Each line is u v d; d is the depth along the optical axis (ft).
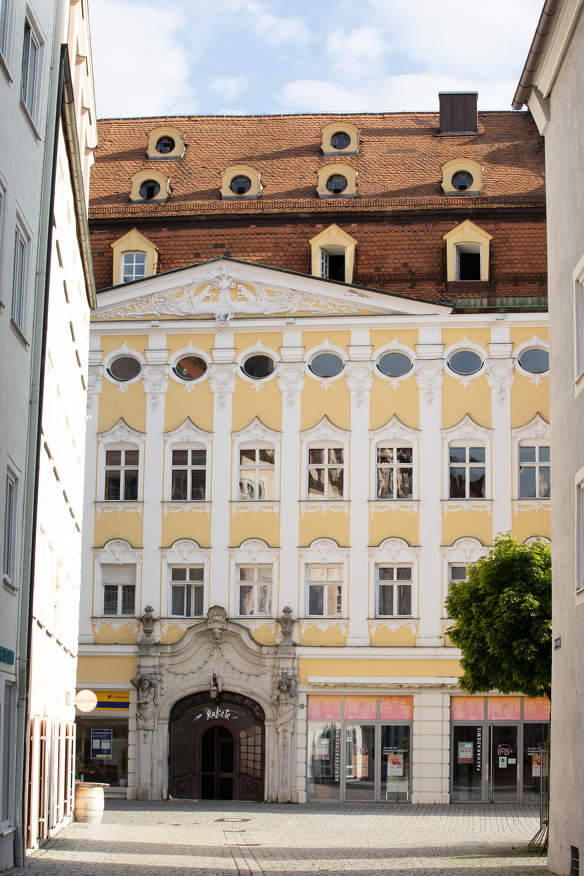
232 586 130.82
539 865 71.36
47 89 75.05
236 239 141.59
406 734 126.31
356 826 98.94
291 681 127.03
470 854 76.79
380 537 129.90
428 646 126.93
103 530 133.39
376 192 146.51
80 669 130.82
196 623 130.21
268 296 135.64
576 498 69.21
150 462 134.21
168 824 98.84
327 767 126.31
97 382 136.46
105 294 137.18
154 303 136.98
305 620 129.08
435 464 130.72
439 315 133.08
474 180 144.36
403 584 129.49
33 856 70.69
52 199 74.74
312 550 130.41
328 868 67.62
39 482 74.69
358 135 154.81
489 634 88.63
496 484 129.80
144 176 148.36
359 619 128.47
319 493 131.85
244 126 160.76
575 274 70.18
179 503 132.67
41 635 78.84
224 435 133.90
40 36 71.92
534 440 130.82
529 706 124.88
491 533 128.77
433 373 132.36
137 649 130.21
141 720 128.47
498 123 159.12
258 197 146.92
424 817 108.68
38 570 77.51
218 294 136.36
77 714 130.00
